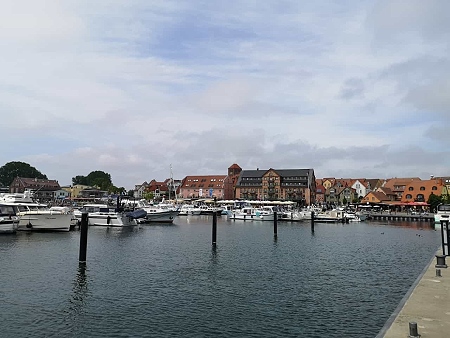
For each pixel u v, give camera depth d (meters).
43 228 56.59
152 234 59.78
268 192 178.00
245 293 23.44
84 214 31.97
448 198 121.94
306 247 45.78
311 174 180.88
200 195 179.38
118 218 69.81
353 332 17.16
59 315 19.16
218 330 17.38
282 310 20.22
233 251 41.09
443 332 12.23
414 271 30.75
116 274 28.36
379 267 32.44
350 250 43.56
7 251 38.47
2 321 18.19
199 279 27.06
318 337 16.59
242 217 101.38
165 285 25.22
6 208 55.91
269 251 41.62
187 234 60.38
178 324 18.11
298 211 107.12
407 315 14.13
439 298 16.66
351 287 25.14
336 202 193.62
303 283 26.17
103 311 19.84
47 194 185.12
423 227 85.19
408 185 149.12
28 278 26.59
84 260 31.77
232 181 199.12
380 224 95.75
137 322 18.33
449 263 26.06
